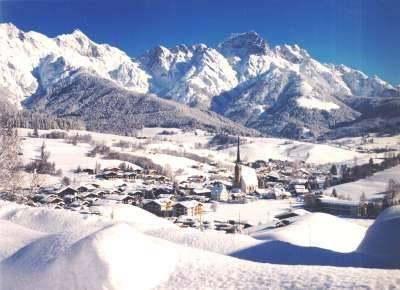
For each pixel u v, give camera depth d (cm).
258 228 5766
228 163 17362
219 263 2208
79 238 2291
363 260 2797
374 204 6700
